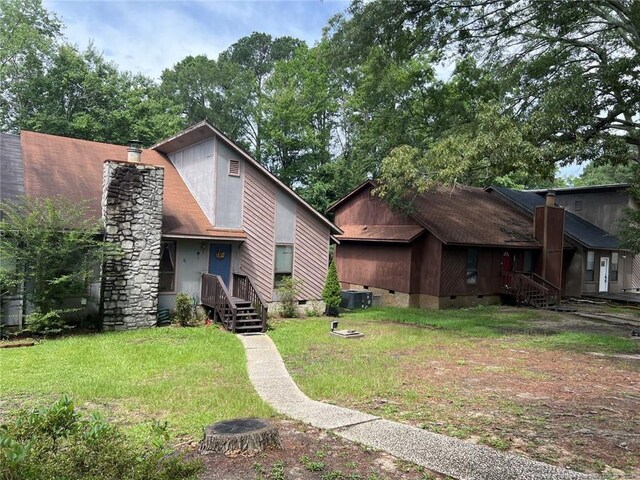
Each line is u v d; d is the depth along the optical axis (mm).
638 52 14969
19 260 11664
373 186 23344
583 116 14922
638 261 28953
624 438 5781
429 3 16891
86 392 7316
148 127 31547
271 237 16828
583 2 15250
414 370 9461
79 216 12312
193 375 8570
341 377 8656
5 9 30641
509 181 37312
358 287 23391
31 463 3018
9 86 29484
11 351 10180
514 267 22891
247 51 48656
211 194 15578
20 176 13469
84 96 30266
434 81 21547
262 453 5023
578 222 27234
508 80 18328
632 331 15133
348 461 4898
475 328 15281
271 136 35719
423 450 5203
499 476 4551
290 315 17047
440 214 21844
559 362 10484
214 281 14438
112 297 12977
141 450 4844
